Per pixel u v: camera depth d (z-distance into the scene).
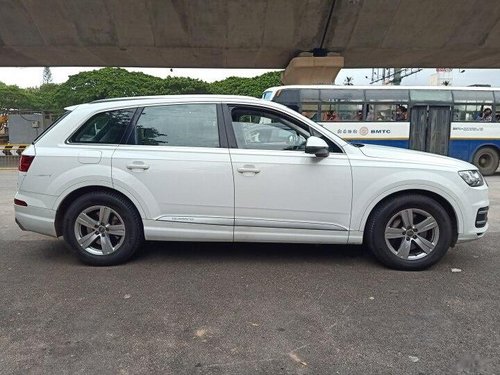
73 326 3.20
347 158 4.38
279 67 24.36
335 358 2.79
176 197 4.38
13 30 18.91
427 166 4.39
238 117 4.54
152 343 2.97
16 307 3.52
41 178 4.46
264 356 2.82
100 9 17.70
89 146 4.49
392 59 22.97
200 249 5.09
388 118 14.90
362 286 3.99
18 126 21.91
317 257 4.82
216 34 19.19
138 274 4.28
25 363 2.72
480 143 15.07
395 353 2.85
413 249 4.45
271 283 4.05
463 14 18.14
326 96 14.80
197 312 3.44
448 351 2.88
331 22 18.58
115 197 4.45
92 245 4.54
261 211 4.37
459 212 4.38
